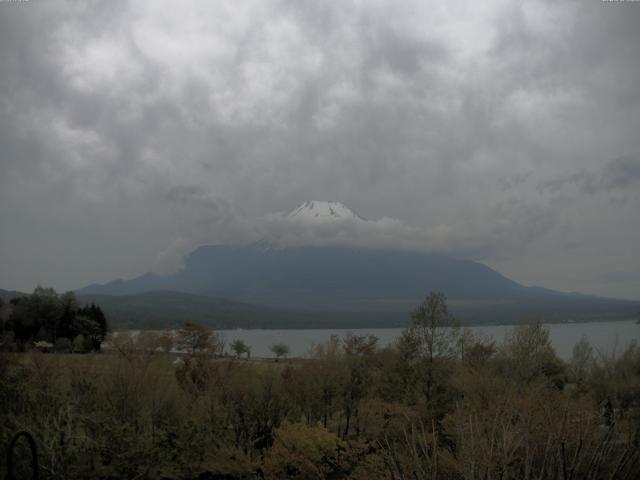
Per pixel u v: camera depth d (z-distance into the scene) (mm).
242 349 46469
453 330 29047
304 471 21625
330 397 28844
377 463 16406
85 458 17406
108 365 22609
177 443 19844
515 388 20812
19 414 17797
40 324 66812
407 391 27016
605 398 25594
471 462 8258
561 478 7977
